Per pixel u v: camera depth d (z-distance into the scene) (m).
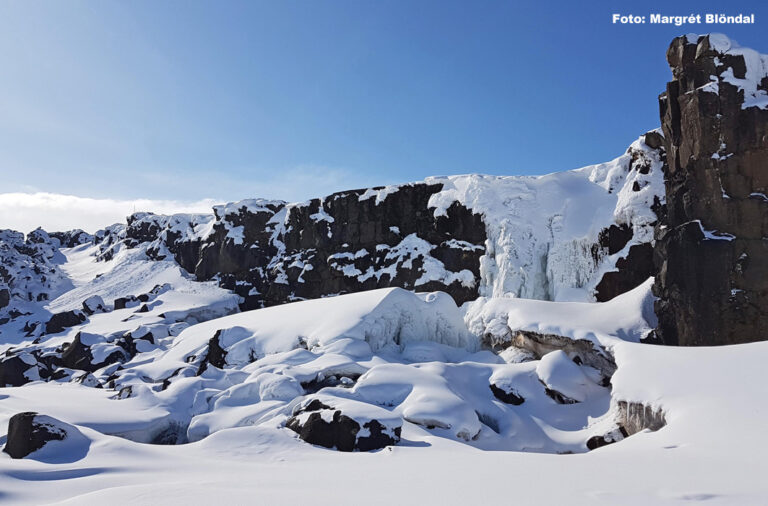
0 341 54.16
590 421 20.23
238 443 15.03
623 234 35.03
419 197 47.47
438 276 43.28
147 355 37.78
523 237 38.44
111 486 10.37
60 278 78.31
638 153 36.09
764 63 24.67
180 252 72.44
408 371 21.78
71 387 28.62
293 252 56.09
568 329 24.67
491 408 21.16
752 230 23.38
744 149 23.91
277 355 28.44
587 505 7.32
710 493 7.68
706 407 14.90
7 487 10.41
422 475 10.32
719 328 23.27
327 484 9.38
